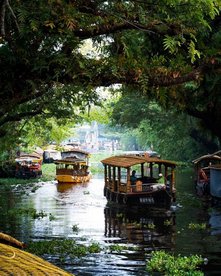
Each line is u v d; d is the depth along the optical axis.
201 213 26.33
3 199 32.81
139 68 8.79
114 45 10.15
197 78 9.45
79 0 8.71
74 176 45.25
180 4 7.66
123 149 115.25
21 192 37.28
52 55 8.65
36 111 20.47
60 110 20.84
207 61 9.79
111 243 18.52
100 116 39.41
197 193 34.97
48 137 43.00
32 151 55.31
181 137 50.59
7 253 2.65
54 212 26.92
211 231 20.83
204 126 35.03
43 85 9.76
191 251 17.06
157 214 26.22
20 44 8.64
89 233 20.62
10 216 25.16
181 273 13.80
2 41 9.15
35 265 2.47
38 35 8.54
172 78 9.09
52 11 8.30
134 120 45.19
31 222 23.33
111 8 8.79
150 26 8.45
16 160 51.47
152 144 69.88
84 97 12.84
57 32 8.62
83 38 9.06
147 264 14.95
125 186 29.33
